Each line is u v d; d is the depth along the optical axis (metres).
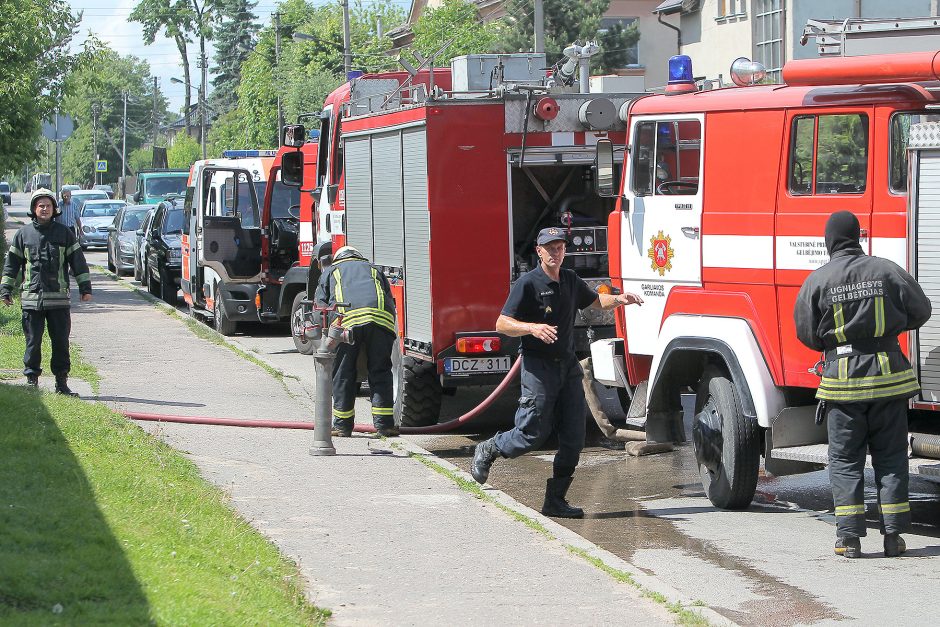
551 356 11.35
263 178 27.52
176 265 34.22
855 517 9.87
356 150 18.11
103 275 44.72
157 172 59.47
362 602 8.28
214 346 23.67
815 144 10.86
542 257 11.25
